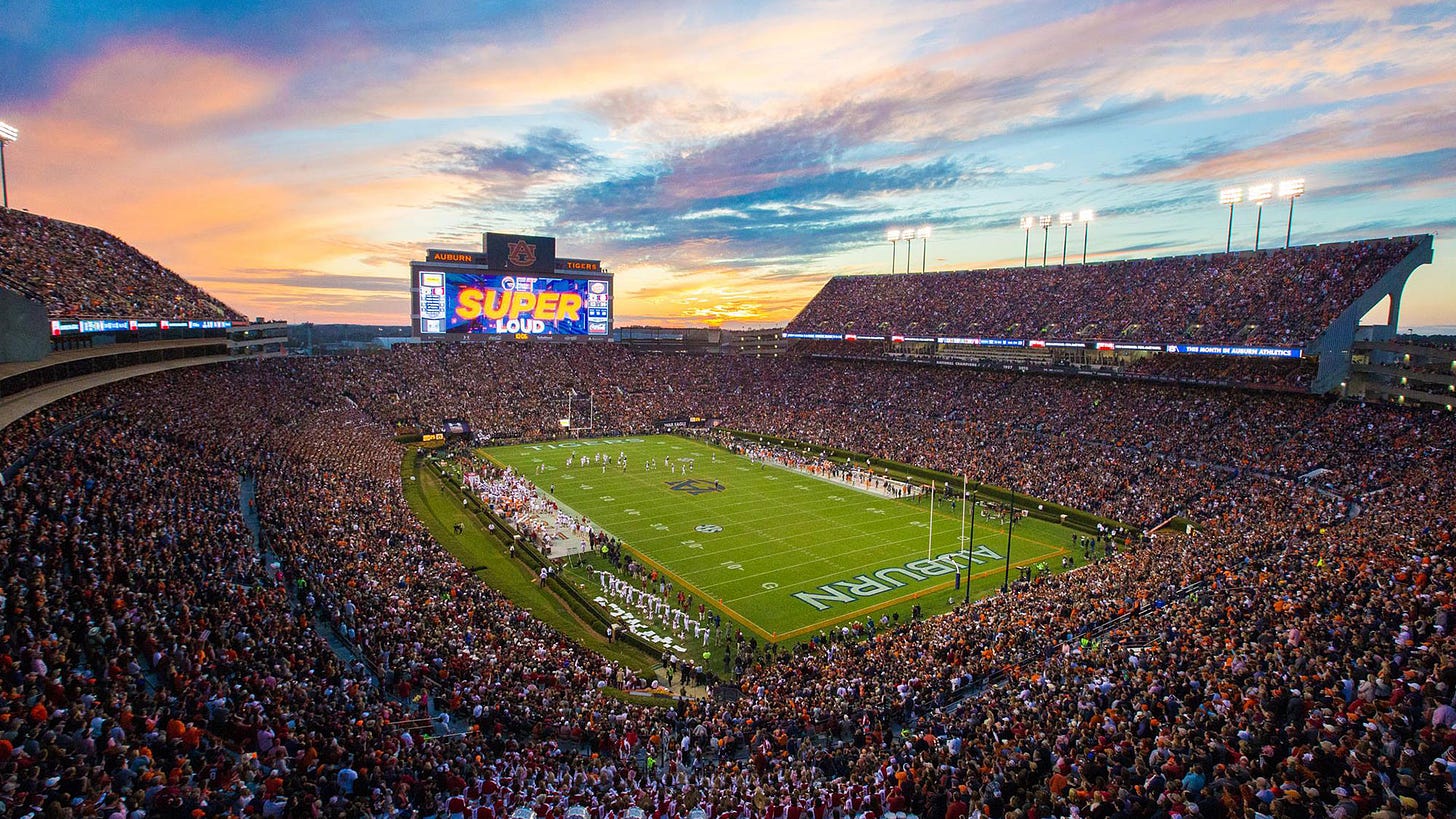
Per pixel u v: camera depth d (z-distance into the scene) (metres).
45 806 10.34
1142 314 71.69
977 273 94.19
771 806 15.04
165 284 59.38
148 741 13.88
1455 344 67.06
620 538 48.91
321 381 81.44
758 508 56.75
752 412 93.19
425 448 76.25
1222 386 64.12
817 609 37.75
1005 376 81.06
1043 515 54.62
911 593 39.97
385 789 14.35
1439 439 48.38
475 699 21.42
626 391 101.38
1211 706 17.06
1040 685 21.95
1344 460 50.09
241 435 49.41
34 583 18.75
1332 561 28.19
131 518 26.94
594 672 28.66
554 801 15.24
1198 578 31.94
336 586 28.19
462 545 47.00
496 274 99.94
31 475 27.89
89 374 43.78
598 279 106.81
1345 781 11.97
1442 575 23.20
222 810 12.33
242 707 16.52
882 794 15.71
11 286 39.22
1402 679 15.66
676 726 23.03
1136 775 13.98
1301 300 61.38
